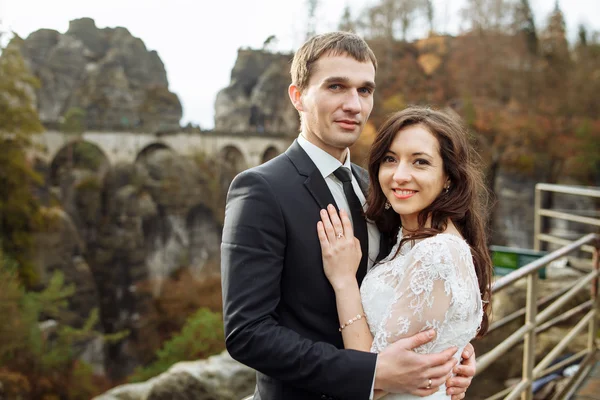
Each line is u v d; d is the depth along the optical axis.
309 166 2.25
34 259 36.72
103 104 54.50
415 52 60.28
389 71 55.62
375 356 1.93
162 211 47.09
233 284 2.01
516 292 7.14
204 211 50.16
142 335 42.06
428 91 55.28
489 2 62.34
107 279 43.56
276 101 67.19
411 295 1.98
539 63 58.81
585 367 4.91
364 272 2.33
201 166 51.53
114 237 44.47
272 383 2.20
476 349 6.86
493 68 56.91
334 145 2.25
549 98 55.62
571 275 7.65
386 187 2.26
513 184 47.88
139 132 48.66
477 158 2.45
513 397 3.61
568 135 51.81
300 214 2.14
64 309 37.03
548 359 4.06
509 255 7.06
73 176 45.47
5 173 36.00
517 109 53.53
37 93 51.97
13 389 24.77
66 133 44.62
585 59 60.47
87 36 57.97
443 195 2.24
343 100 2.18
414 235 2.17
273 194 2.10
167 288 44.81
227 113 69.44
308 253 2.13
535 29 64.00
